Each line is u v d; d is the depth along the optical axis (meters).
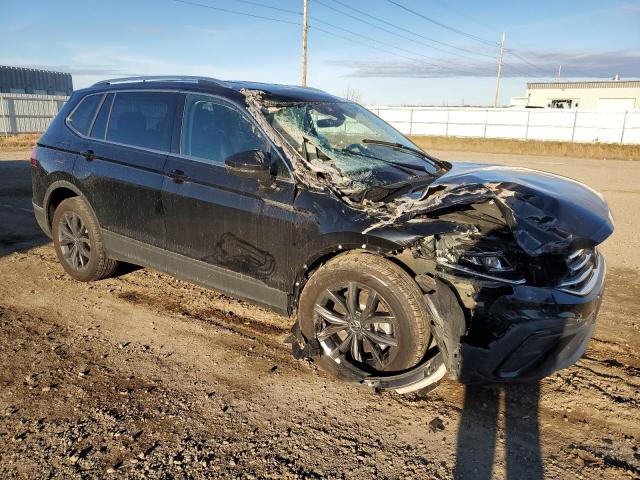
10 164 14.81
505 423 2.88
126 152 4.20
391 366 3.02
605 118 33.25
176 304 4.42
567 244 2.79
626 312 4.48
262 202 3.38
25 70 50.19
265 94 3.78
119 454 2.55
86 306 4.34
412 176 3.63
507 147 30.83
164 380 3.23
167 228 3.94
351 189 3.18
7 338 3.73
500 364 2.72
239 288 3.64
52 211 4.98
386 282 2.92
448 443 2.70
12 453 2.54
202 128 3.80
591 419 2.92
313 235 3.16
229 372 3.35
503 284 2.67
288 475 2.44
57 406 2.92
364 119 4.29
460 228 2.81
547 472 2.50
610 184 13.77
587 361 3.57
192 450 2.59
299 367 3.43
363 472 2.48
